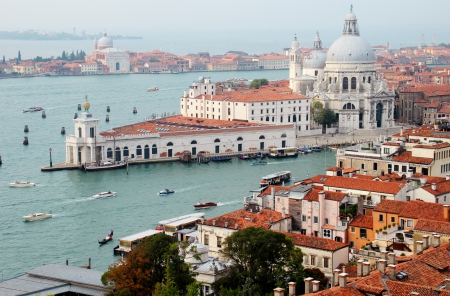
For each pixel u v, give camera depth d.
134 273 160.25
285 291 141.75
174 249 162.38
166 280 154.00
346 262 169.75
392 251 156.62
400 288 112.12
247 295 144.12
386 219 182.50
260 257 156.00
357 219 190.12
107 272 168.62
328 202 195.12
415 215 177.12
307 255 170.88
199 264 171.88
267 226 189.62
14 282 180.75
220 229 188.75
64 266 192.75
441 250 132.88
